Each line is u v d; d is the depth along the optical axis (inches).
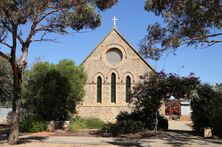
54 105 1433.3
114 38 1899.6
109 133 1211.2
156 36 971.3
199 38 925.8
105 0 915.4
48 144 945.5
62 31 943.7
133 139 1065.5
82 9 897.5
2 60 1621.6
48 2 876.0
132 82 1855.3
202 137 1123.9
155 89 1233.4
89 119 1587.1
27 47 949.2
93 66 1888.5
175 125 1991.9
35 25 912.3
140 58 1867.6
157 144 957.8
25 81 1462.8
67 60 1557.6
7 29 885.2
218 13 852.6
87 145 932.6
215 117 1163.9
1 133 1268.5
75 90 1491.1
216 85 1333.7
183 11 883.4
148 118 1290.6
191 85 1219.9
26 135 1176.8
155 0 887.1
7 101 1813.5
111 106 1849.2
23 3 841.5
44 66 1457.9
